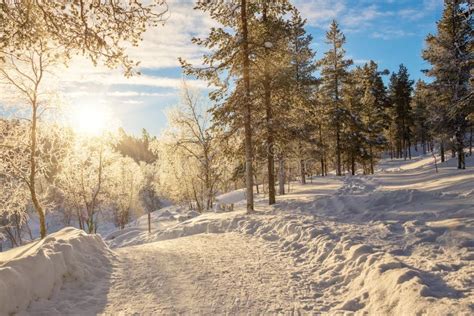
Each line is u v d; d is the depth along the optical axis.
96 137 29.41
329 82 39.75
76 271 6.84
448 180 19.39
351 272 6.96
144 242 16.06
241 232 12.80
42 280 5.95
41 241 7.91
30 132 20.38
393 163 61.12
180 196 36.97
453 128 29.88
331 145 42.41
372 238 8.88
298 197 22.55
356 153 43.47
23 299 5.46
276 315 5.67
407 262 6.76
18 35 5.68
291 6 17.11
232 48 15.86
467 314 4.20
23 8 5.67
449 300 4.65
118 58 6.24
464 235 7.68
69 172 30.00
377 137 49.72
